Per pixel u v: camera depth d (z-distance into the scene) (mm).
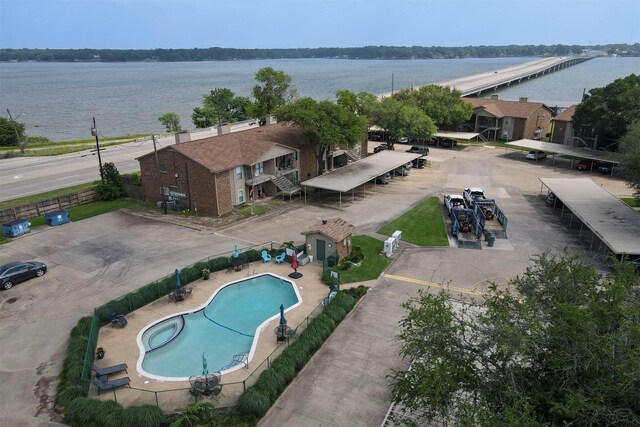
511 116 92188
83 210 51094
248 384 23406
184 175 49375
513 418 13234
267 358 24266
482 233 43031
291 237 42906
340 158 69125
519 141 79312
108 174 55844
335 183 52000
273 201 54094
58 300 31750
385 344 26828
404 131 75938
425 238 42938
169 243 41625
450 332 17781
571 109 85000
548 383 16031
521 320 17562
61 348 26453
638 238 36062
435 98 93438
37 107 183875
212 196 48281
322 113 54156
